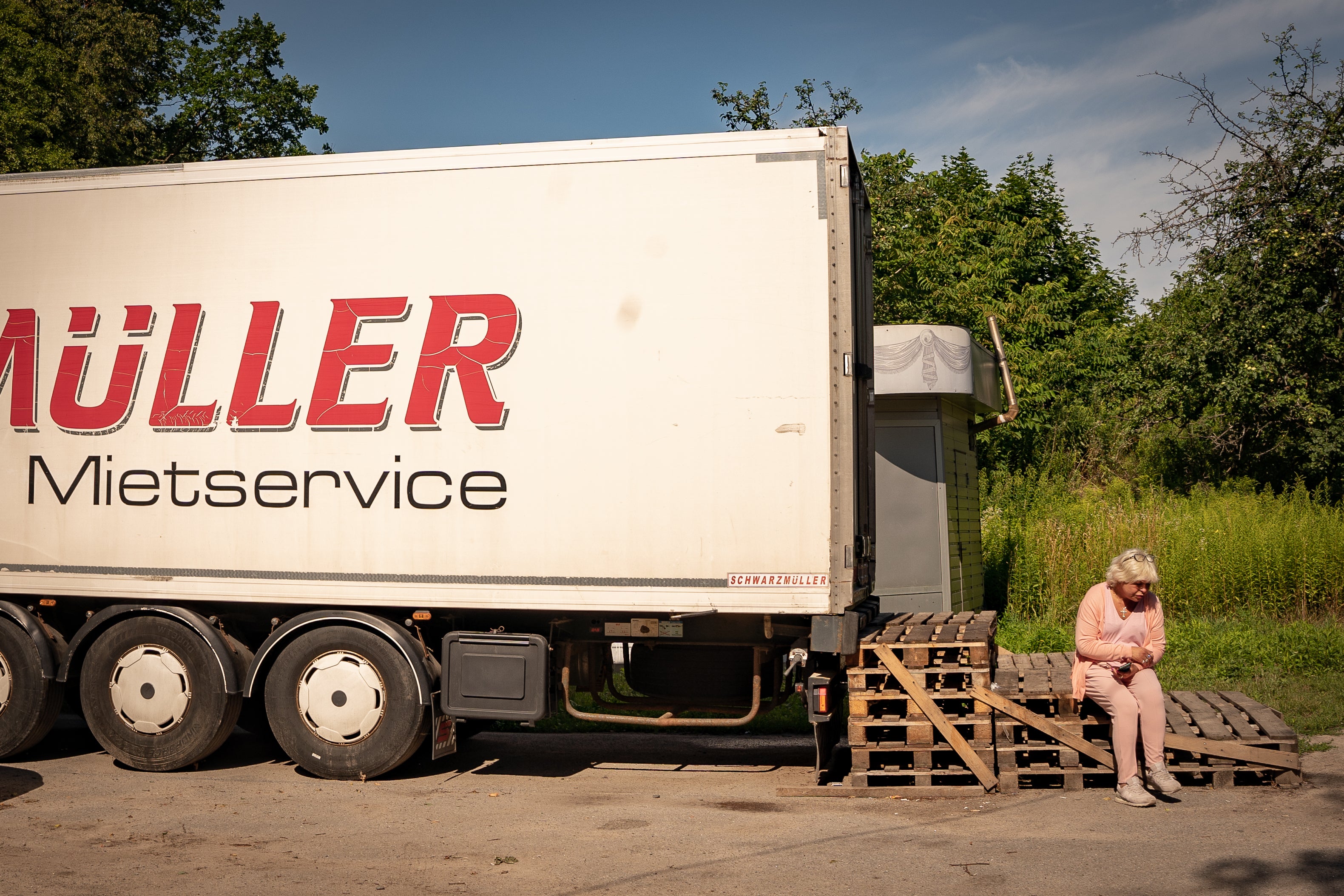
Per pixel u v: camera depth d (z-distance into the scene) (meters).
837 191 6.26
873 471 7.20
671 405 6.32
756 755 7.79
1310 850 5.07
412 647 6.75
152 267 7.03
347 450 6.71
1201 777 6.51
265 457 6.82
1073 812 5.87
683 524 6.29
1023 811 5.91
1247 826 5.50
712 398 6.28
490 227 6.59
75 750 7.92
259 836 5.60
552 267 6.49
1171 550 13.25
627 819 5.91
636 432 6.35
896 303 21.66
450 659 6.75
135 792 6.60
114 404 7.05
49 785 6.80
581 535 6.39
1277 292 18.34
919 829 5.60
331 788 6.71
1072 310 31.30
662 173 6.39
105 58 25.83
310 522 6.74
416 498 6.61
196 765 7.32
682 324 6.33
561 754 7.82
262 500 6.81
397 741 6.74
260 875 4.93
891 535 11.52
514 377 6.50
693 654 7.12
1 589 7.18
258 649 7.13
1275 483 19.95
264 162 6.91
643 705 7.23
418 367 6.64
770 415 6.23
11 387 7.20
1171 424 20.69
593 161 6.48
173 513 6.94
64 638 7.39
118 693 7.07
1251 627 11.38
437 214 6.66
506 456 6.50
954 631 6.74
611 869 4.99
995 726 6.41
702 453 6.28
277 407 6.81
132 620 7.08
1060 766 6.41
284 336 6.83
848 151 6.27
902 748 6.37
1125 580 6.14
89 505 7.07
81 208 7.16
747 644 6.73
